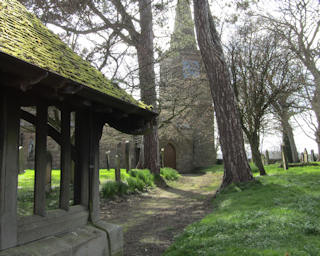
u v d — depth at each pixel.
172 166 23.78
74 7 8.40
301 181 7.60
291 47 11.82
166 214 6.44
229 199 6.59
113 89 3.30
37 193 2.49
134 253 3.88
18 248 2.13
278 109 13.22
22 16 2.98
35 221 2.38
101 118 3.39
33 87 2.24
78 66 3.05
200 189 11.41
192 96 12.84
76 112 3.29
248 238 3.36
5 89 2.15
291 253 2.62
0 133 2.11
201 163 25.30
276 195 5.92
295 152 18.27
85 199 3.11
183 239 3.98
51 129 2.91
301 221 3.66
